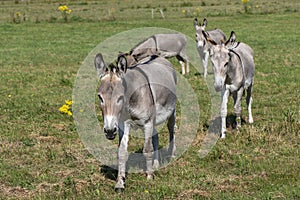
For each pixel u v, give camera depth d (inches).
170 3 2162.9
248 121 446.9
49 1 2453.2
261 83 629.0
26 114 486.9
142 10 1887.3
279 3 2032.5
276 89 588.7
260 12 1696.6
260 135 389.1
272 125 422.3
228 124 438.3
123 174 294.7
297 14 1633.9
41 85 647.8
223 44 379.2
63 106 485.7
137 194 286.7
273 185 294.2
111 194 288.8
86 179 314.5
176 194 286.5
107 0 2495.1
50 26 1467.8
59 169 333.7
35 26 1470.2
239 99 407.2
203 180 307.3
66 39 1179.3
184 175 316.5
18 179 312.5
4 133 418.9
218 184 301.1
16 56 933.8
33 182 310.3
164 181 306.3
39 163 345.4
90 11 1904.5
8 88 627.2
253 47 988.6
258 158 345.7
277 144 372.8
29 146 385.7
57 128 437.7
